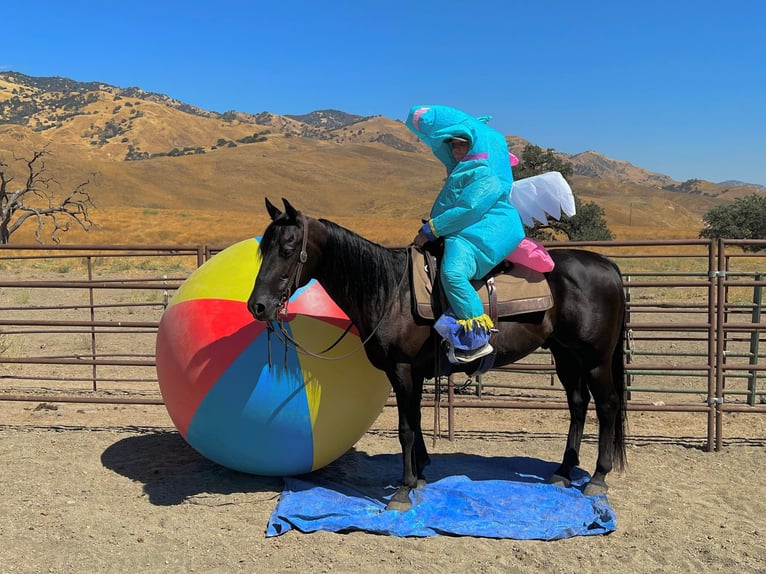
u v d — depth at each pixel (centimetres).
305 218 445
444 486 528
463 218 449
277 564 416
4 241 3256
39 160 14125
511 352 490
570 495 514
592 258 522
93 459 617
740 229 5100
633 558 425
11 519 477
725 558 422
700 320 1520
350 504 492
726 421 770
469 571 409
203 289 520
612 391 525
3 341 1178
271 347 491
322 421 503
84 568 409
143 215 7938
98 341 1282
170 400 522
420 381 502
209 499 520
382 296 465
